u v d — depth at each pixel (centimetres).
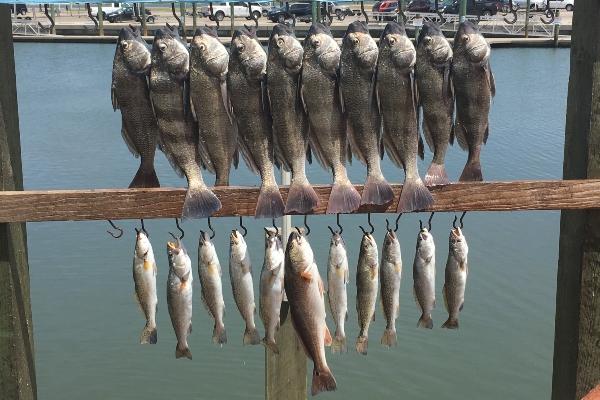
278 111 216
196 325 483
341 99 216
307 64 213
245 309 235
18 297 236
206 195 219
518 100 1108
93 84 1309
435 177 224
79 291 520
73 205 218
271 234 234
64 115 1034
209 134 219
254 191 222
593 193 223
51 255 570
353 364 447
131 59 217
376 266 234
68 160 797
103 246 586
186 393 422
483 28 1842
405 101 217
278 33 214
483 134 224
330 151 219
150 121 222
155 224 627
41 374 436
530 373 432
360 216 639
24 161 790
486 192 224
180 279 236
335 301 233
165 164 777
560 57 1609
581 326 240
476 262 552
